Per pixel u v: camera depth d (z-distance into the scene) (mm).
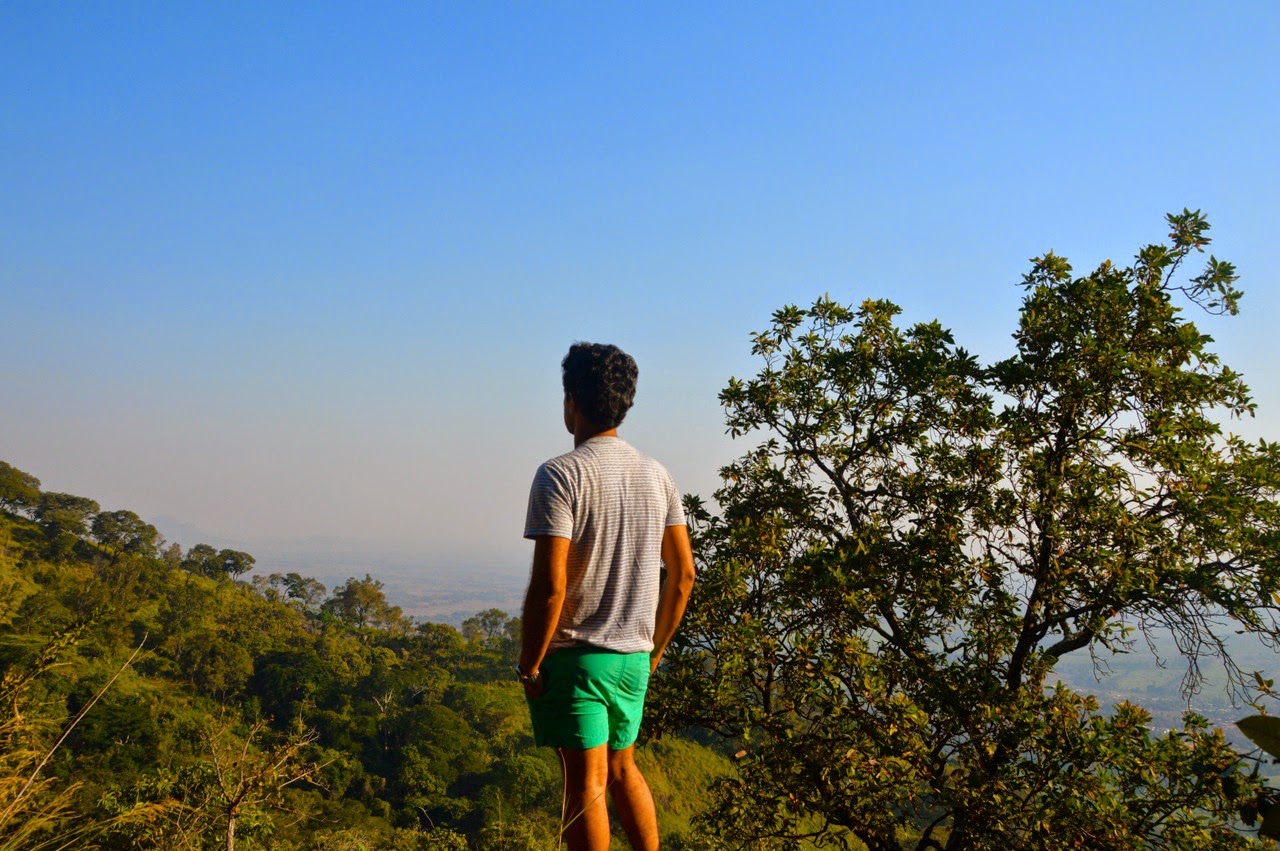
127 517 129250
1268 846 6031
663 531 2543
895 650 8062
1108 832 6305
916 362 8359
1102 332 8211
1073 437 8109
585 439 2531
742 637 7051
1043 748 7016
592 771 2334
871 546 7906
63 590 81688
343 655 90125
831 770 6711
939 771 7379
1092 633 7598
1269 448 8023
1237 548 7180
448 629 122500
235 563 144500
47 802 2080
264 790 2633
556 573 2281
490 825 2500
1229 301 8047
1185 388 7805
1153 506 7891
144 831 2268
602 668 2332
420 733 68062
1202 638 7207
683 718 7594
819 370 9188
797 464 9109
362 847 3490
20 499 115938
